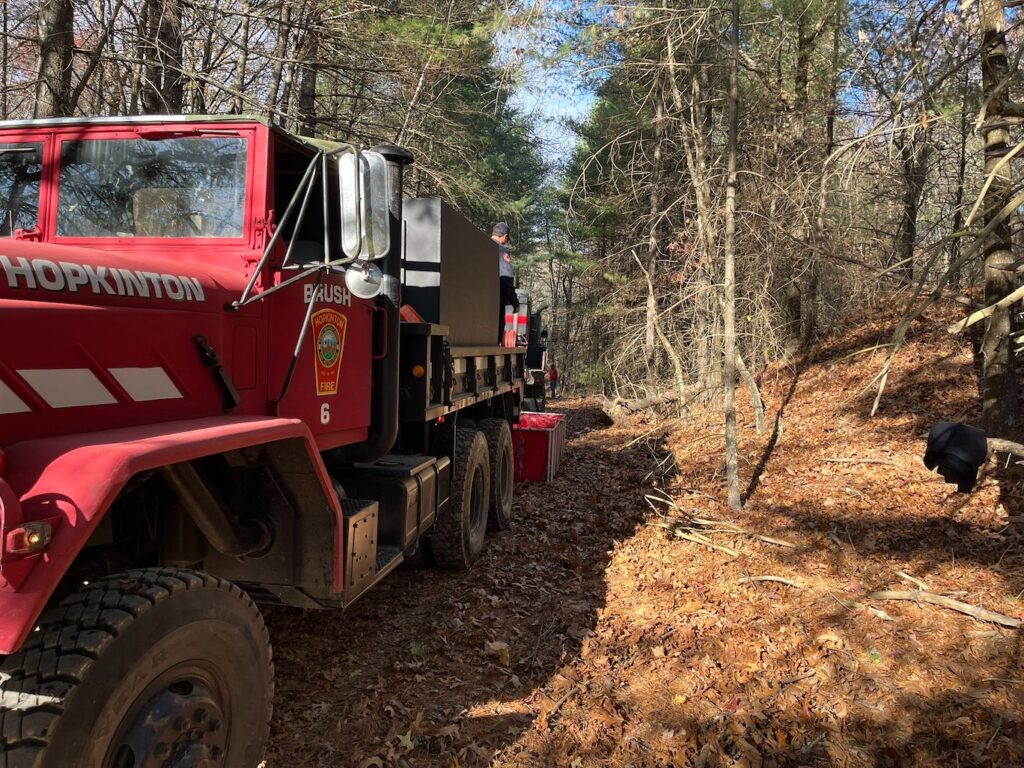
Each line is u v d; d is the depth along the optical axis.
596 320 18.28
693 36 8.40
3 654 1.92
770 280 9.84
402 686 4.08
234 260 3.21
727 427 7.58
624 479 9.52
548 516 7.84
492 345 7.15
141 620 2.12
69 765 1.91
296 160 3.65
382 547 4.28
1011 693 3.92
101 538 2.66
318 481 3.08
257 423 2.71
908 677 4.16
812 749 3.53
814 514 7.22
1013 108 4.44
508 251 8.67
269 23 12.08
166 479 2.62
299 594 3.24
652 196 12.48
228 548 2.94
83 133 3.41
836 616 4.90
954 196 9.97
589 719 3.77
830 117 10.41
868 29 6.72
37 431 2.19
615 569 6.06
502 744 3.56
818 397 11.63
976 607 4.86
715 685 4.10
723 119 11.98
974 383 10.16
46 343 2.23
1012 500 6.75
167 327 2.67
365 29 13.05
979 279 11.93
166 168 3.33
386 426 4.38
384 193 3.08
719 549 6.37
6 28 11.06
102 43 9.47
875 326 13.20
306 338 3.55
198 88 11.59
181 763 2.19
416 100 14.52
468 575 5.86
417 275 5.21
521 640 4.72
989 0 6.00
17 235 3.35
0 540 1.80
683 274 10.01
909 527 6.66
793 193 8.65
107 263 2.55
